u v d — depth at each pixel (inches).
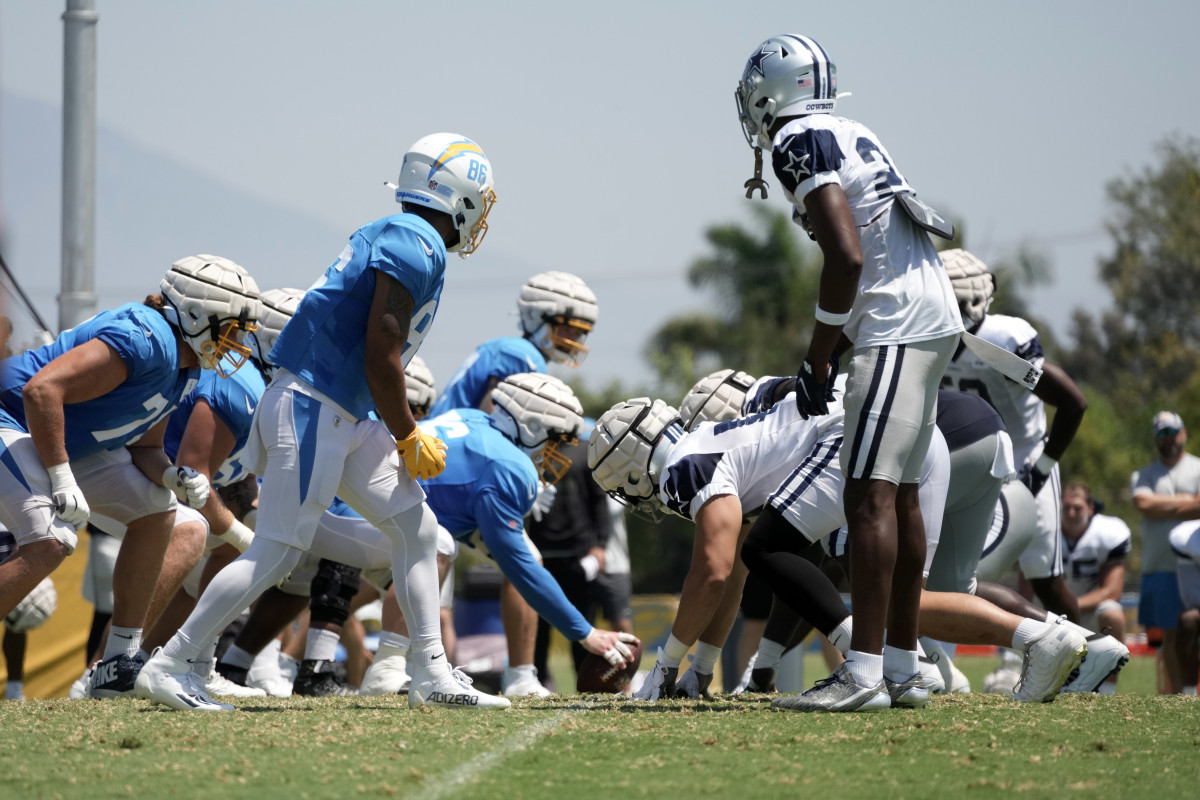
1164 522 1293.1
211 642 621.9
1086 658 703.7
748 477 689.6
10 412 718.5
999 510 926.4
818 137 572.1
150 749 478.9
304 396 597.9
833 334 563.5
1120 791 408.5
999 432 796.0
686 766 447.2
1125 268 5344.5
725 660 1135.0
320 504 597.9
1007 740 504.7
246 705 646.5
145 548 737.6
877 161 583.2
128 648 737.0
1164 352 5211.6
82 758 460.1
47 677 1289.4
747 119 621.3
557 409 937.5
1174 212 5275.6
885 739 504.1
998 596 776.3
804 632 1036.5
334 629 886.4
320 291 602.5
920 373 579.8
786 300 5462.6
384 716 578.2
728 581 754.2
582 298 1176.2
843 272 554.9
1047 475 975.0
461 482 872.9
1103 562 1311.5
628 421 792.9
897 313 577.6
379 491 615.5
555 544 1206.3
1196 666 1203.9
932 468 703.7
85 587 1099.3
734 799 393.4
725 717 573.3
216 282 699.4
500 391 949.2
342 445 601.3
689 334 5418.3
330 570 879.7
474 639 1569.9
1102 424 4397.1
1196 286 5265.8
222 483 863.1
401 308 591.8
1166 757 469.7
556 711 609.9
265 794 397.7
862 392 576.4
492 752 474.3
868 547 579.5
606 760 458.9
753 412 767.1
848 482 585.3
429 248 599.2
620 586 1300.4
